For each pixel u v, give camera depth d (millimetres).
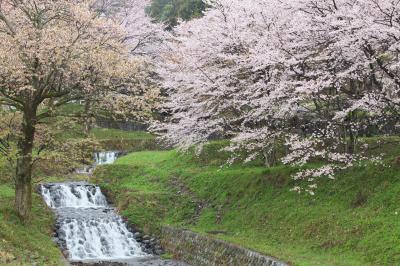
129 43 35562
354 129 16594
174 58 23938
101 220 20719
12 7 17000
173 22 44812
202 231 17984
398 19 12883
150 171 27594
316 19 14047
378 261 11438
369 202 13852
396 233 11836
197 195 22344
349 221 13539
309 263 11938
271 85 15719
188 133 20078
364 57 13953
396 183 13789
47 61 15258
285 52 15281
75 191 24844
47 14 17031
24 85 15539
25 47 15133
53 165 19484
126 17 38469
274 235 15344
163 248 19203
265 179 19125
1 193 20516
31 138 16844
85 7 16812
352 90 16438
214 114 18828
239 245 14742
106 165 28500
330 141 19578
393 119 16750
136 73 18219
